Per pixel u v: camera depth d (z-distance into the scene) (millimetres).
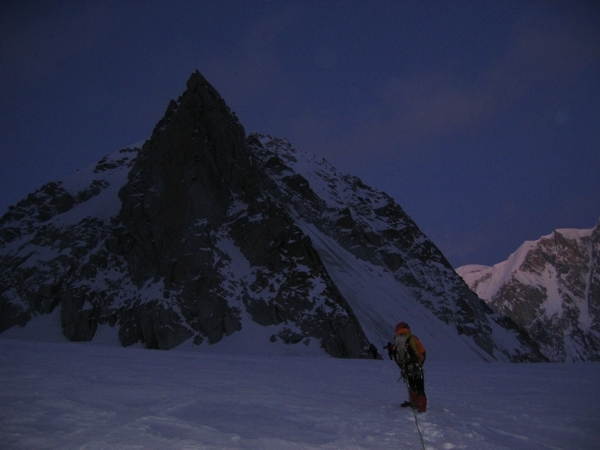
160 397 8148
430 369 19078
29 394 7953
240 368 15297
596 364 26391
